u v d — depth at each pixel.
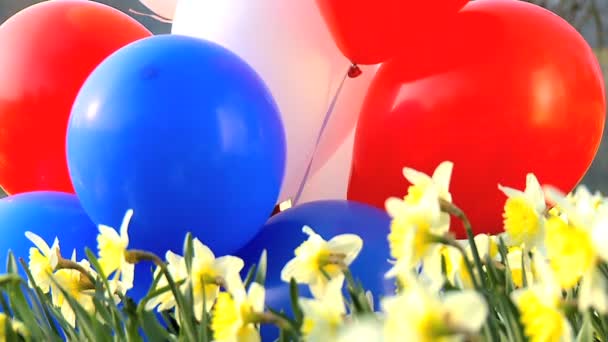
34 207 2.37
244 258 2.26
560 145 2.31
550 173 2.33
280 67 2.36
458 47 2.33
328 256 1.88
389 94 2.35
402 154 2.32
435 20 2.34
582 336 1.83
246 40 2.37
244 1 2.39
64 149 2.45
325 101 2.40
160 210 2.16
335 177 2.52
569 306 1.68
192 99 2.15
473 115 2.28
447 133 2.29
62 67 2.44
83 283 2.07
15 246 2.31
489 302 1.87
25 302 1.99
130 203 2.16
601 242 1.64
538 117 2.28
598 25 6.02
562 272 1.66
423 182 1.82
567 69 2.32
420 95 2.31
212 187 2.15
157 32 5.48
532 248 1.89
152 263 2.22
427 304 1.34
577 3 5.95
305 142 2.39
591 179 5.95
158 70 2.17
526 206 1.88
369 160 2.37
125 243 1.99
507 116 2.28
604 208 1.72
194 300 1.94
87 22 2.50
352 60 2.36
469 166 2.29
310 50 2.37
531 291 1.70
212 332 1.96
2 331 1.94
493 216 2.33
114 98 2.16
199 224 2.17
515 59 2.30
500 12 2.36
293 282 1.85
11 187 2.53
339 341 1.34
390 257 2.21
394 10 2.28
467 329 1.32
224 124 2.15
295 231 2.25
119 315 1.99
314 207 2.30
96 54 2.46
